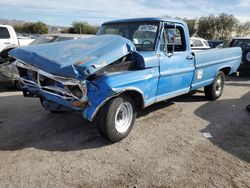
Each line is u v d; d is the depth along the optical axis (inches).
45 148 166.2
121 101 169.2
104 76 155.9
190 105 264.8
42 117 220.8
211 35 1742.1
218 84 287.0
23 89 194.4
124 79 164.4
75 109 162.4
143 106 187.2
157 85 195.2
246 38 462.3
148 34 199.5
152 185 131.4
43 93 172.4
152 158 156.8
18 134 186.4
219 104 272.1
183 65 219.0
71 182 132.2
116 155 159.3
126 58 176.6
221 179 137.6
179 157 158.6
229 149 170.7
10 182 131.1
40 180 133.2
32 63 163.9
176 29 214.1
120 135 174.1
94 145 171.5
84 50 162.6
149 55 184.4
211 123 216.1
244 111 250.5
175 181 135.0
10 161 149.9
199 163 152.3
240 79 445.7
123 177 137.3
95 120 168.7
